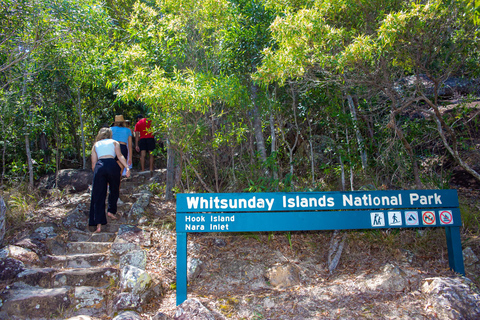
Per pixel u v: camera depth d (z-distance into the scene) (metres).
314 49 4.36
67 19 5.64
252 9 5.91
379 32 3.99
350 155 5.70
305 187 5.84
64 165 9.20
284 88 6.34
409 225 3.73
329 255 4.38
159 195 6.60
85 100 8.98
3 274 3.63
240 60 6.05
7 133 6.53
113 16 8.66
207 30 6.16
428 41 4.25
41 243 4.32
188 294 3.76
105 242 4.62
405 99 5.27
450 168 6.25
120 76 5.65
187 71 5.60
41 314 3.35
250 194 3.64
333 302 3.51
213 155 5.89
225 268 4.20
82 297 3.57
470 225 4.73
